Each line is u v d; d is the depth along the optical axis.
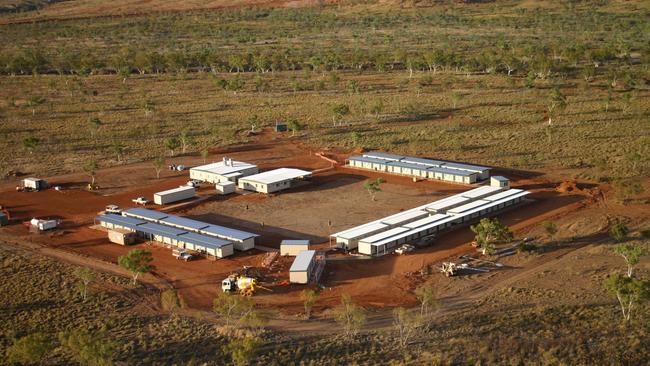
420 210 120.06
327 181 144.50
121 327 81.88
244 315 83.69
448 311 83.75
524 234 110.50
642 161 145.50
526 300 85.62
